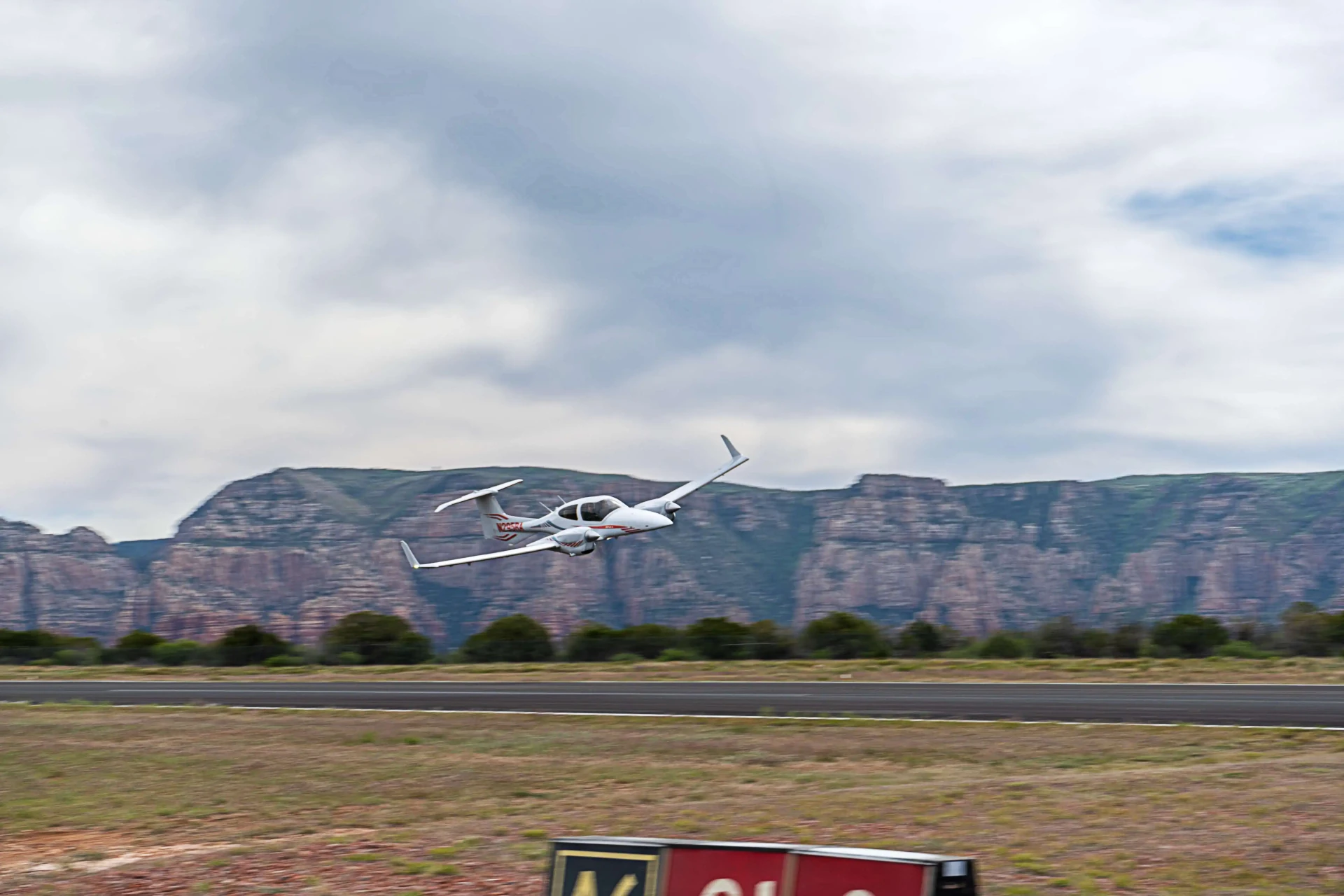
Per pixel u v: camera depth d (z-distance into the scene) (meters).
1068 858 13.36
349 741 26.86
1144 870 12.67
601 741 25.39
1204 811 15.41
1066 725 25.14
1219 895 11.62
